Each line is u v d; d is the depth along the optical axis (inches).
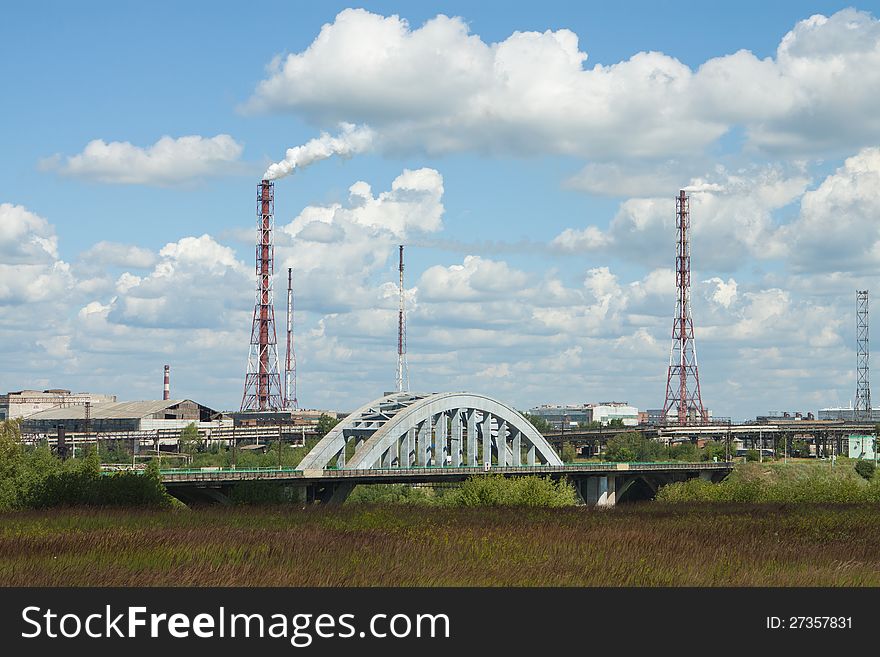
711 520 4077.3
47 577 2324.1
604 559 2618.1
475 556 2672.2
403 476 6077.8
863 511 4788.4
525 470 6840.6
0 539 2960.1
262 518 3998.5
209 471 5364.2
